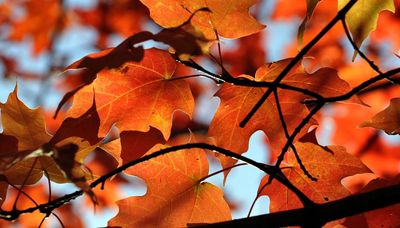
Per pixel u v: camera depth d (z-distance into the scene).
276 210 1.44
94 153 2.46
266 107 1.44
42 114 1.41
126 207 1.43
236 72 2.73
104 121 1.42
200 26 1.41
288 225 1.33
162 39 1.33
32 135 1.40
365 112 2.11
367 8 1.45
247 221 1.33
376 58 2.20
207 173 1.43
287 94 1.43
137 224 1.43
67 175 1.30
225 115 1.44
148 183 1.43
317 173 1.43
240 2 1.40
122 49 1.34
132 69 1.41
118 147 1.43
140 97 1.42
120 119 1.42
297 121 1.44
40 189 2.33
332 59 2.45
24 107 1.41
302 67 1.42
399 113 1.46
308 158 1.43
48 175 1.39
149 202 1.43
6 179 1.37
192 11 1.41
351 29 1.45
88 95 1.41
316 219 1.33
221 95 1.43
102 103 1.42
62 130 1.40
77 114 1.41
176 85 1.42
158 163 1.43
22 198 2.29
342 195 1.43
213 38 1.41
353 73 2.15
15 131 1.40
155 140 1.42
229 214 1.43
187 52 1.32
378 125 1.46
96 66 1.35
